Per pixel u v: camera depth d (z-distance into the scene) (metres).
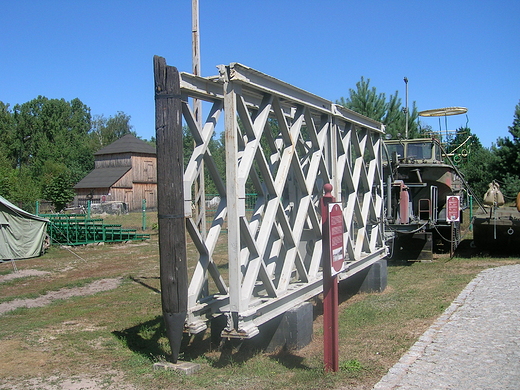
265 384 5.06
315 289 7.11
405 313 7.87
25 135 81.38
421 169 14.31
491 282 9.99
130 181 50.72
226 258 15.40
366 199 9.62
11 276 13.61
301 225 6.67
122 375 5.51
